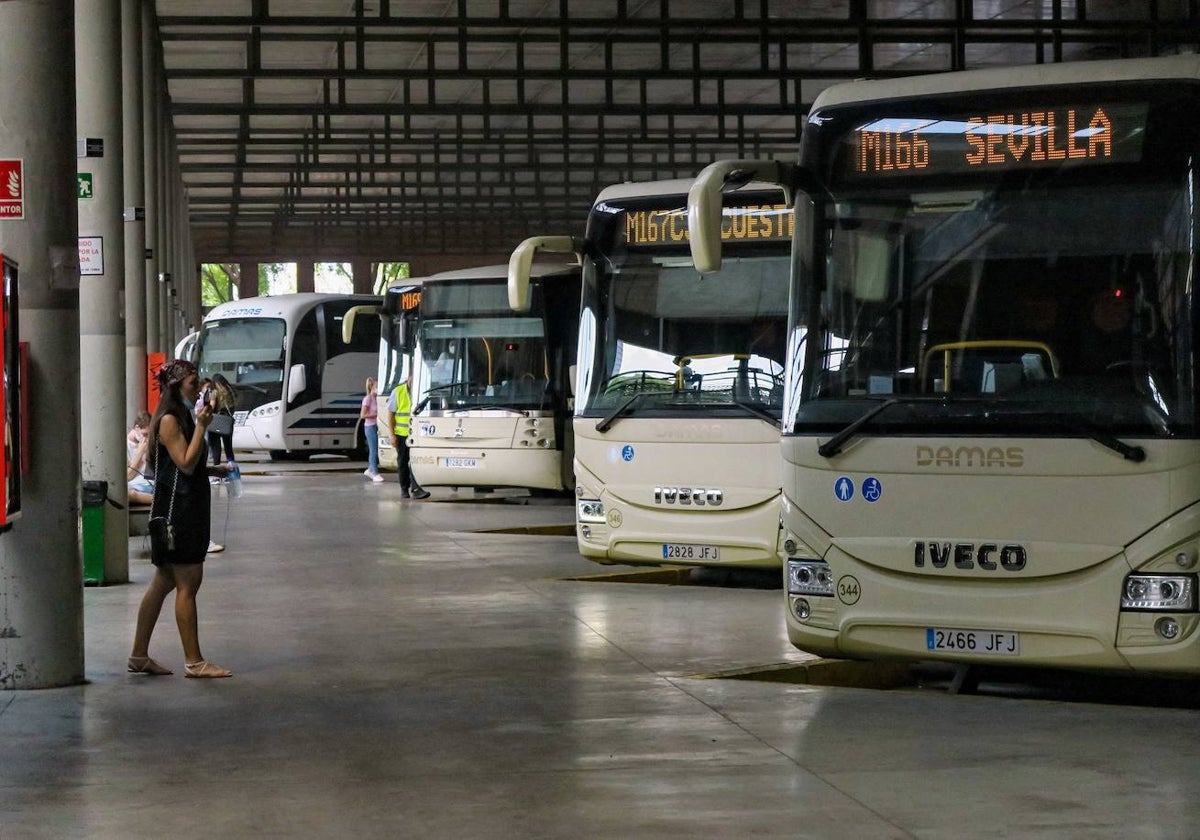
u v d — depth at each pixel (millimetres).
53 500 9570
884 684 10555
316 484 30844
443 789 6914
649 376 14172
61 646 9562
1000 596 8438
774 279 13773
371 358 40469
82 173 15797
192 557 9867
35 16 9625
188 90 41656
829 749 7605
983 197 8727
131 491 19625
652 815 6410
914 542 8648
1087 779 6953
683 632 11617
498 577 15281
